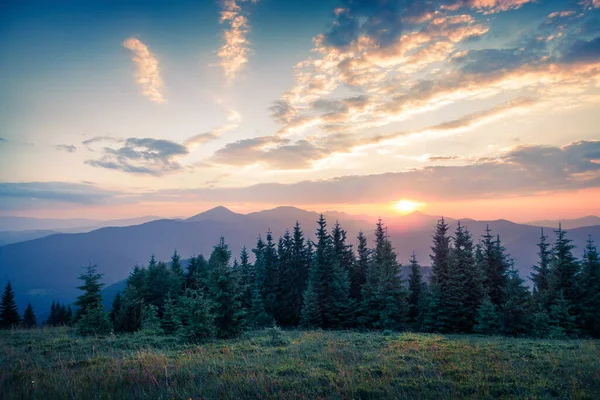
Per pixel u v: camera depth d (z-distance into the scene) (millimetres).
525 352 12766
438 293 30672
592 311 28297
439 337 17812
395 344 14719
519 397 7668
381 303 31359
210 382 8711
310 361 11242
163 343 15703
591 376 9133
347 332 23406
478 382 8664
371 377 9164
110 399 7520
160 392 7941
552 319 25609
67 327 24344
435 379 8977
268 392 7922
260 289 44594
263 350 13492
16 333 20172
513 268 34531
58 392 7996
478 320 25875
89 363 11219
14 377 9422
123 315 21406
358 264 44344
